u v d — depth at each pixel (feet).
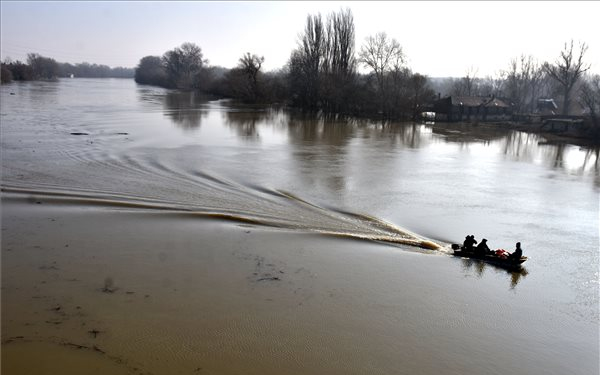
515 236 80.59
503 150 186.09
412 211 92.32
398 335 49.14
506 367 44.75
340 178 117.60
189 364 42.88
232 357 44.24
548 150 191.52
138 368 42.01
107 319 49.34
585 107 343.05
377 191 106.52
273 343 46.68
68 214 80.02
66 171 108.06
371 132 232.94
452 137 226.38
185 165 122.52
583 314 55.21
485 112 327.26
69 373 40.86
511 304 56.80
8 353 43.09
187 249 68.13
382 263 66.85
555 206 100.48
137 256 64.95
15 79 633.20
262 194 98.73
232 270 62.13
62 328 47.37
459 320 52.65
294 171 123.24
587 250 75.10
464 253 70.28
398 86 323.78
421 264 67.15
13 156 121.60
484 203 100.37
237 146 162.40
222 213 83.97
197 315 50.90
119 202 86.99
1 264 60.59
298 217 84.84
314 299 55.67
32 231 71.87
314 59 360.28
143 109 301.02
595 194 112.78
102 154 130.82
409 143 195.42
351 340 47.83
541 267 68.08
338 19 359.46
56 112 247.29
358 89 336.08
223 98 485.56
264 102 426.10
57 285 55.93
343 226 81.46
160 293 55.16
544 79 469.16
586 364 45.75
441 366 44.45
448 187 113.70
